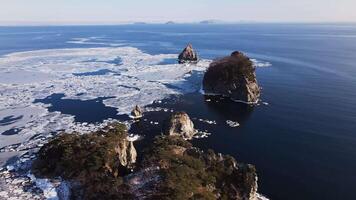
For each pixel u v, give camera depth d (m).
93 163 48.75
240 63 100.19
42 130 72.94
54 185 47.94
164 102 93.56
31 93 104.00
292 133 70.75
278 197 47.44
